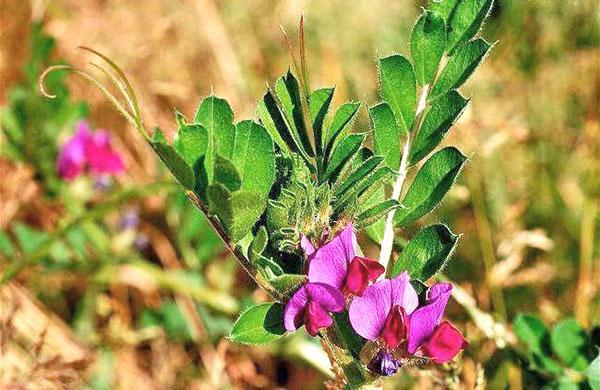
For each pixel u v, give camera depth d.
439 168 0.28
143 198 0.59
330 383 0.29
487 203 0.59
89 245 0.59
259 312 0.25
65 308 0.58
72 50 0.66
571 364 0.38
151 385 0.54
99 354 0.54
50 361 0.44
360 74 0.68
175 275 0.55
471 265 0.56
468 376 0.43
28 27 0.67
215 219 0.25
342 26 0.70
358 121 0.64
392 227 0.28
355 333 0.26
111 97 0.25
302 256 0.26
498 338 0.40
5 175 0.60
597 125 0.58
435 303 0.26
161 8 0.68
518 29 0.64
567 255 0.57
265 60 0.71
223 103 0.25
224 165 0.24
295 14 0.70
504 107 0.63
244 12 0.71
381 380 0.27
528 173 0.59
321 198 0.26
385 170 0.26
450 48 0.30
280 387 0.54
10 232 0.60
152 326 0.55
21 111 0.58
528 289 0.55
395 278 0.26
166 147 0.24
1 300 0.52
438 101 0.28
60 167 0.57
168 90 0.65
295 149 0.28
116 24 0.67
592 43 0.62
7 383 0.44
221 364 0.47
